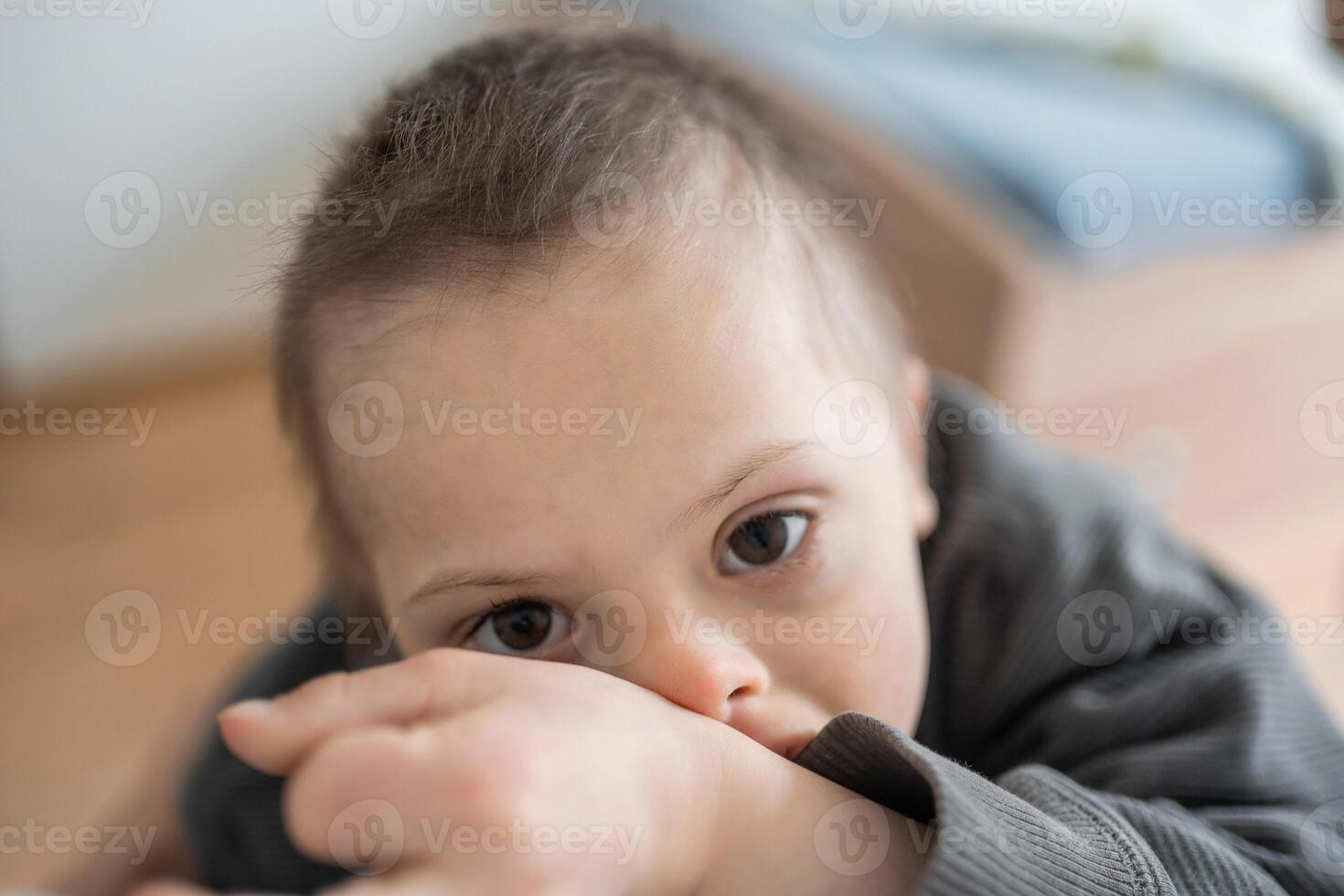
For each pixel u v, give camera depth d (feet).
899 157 4.23
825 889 1.25
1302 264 4.57
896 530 2.01
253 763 1.13
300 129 5.93
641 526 1.67
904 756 1.27
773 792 1.27
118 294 6.32
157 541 5.36
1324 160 4.38
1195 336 4.39
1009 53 5.16
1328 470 5.03
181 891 1.09
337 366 1.87
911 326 3.58
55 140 5.88
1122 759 2.08
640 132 2.03
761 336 1.82
